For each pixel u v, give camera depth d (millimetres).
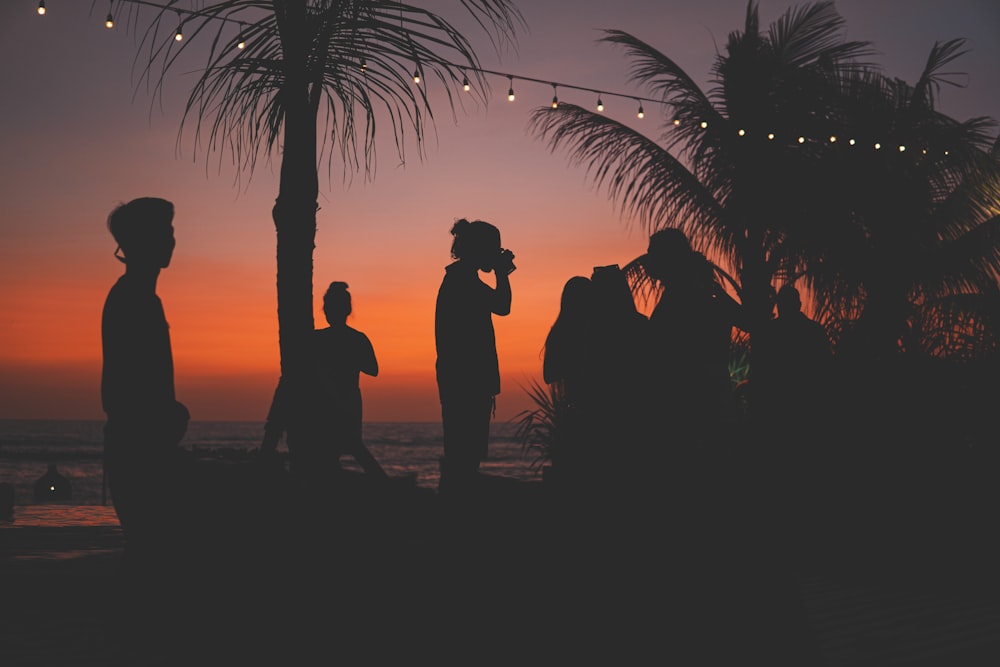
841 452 5961
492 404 3959
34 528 6285
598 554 2729
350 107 4797
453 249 4051
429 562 2709
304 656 2617
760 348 6402
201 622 2666
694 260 3523
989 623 3857
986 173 9633
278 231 4453
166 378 2691
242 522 2705
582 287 3490
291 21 4418
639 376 3113
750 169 10227
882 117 9906
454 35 4520
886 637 3562
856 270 9164
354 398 4945
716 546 2760
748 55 10570
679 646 2645
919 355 6449
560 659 2639
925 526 5527
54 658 2746
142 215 2670
